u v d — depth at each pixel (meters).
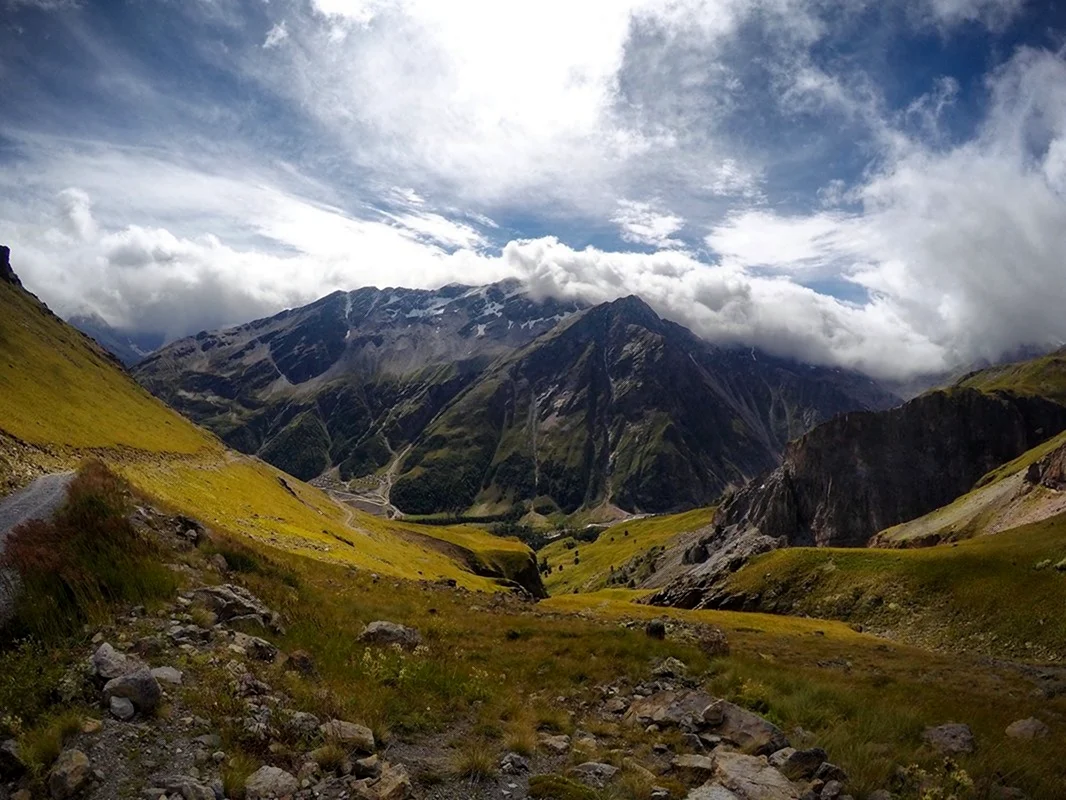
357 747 13.11
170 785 10.33
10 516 21.69
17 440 59.38
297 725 13.27
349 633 22.16
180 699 13.15
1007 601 81.19
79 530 19.78
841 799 12.78
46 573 16.69
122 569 18.61
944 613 86.00
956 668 46.06
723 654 29.89
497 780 12.88
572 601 110.38
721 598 119.62
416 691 17.45
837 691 21.14
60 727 11.11
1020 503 143.25
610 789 12.45
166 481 84.62
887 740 16.75
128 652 14.75
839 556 113.00
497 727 15.81
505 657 23.95
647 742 16.02
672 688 21.66
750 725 16.47
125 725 11.78
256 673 15.32
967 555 95.81
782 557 121.56
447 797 11.91
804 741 15.77
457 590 50.56
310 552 73.06
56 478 32.72
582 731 16.89
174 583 19.52
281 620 20.95
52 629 14.94
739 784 12.85
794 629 83.06
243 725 12.61
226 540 27.88
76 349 187.12
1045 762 16.19
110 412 124.25
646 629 32.06
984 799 13.58
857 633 85.00
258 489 128.00
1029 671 48.28
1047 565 84.19
